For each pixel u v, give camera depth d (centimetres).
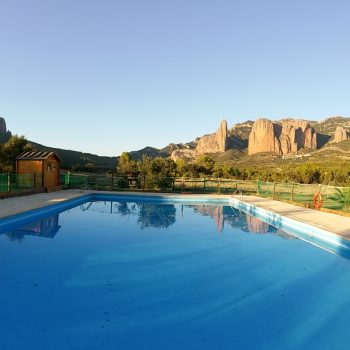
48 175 1966
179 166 4609
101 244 956
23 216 1141
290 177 4466
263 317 524
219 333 471
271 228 1263
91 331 462
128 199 1947
